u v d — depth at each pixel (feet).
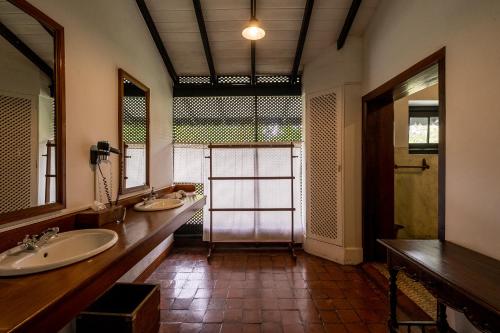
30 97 4.62
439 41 5.84
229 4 8.64
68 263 3.63
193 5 8.71
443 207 5.72
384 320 6.63
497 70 4.48
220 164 11.81
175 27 9.66
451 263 4.27
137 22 8.64
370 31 9.36
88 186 6.15
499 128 4.46
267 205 11.72
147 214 7.05
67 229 5.33
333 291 8.13
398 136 12.74
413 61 6.82
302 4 8.66
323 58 10.75
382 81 8.51
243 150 11.82
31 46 4.67
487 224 4.68
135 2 8.50
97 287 3.65
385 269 9.32
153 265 9.70
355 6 8.45
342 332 6.17
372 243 9.97
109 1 7.00
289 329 6.28
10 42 4.30
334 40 10.30
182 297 7.79
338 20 9.37
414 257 4.55
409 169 12.82
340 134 10.20
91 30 6.23
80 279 3.27
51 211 4.93
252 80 12.08
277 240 11.63
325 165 10.77
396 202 12.92
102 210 5.86
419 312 6.94
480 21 4.78
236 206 11.73
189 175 12.15
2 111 4.15
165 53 10.62
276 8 8.81
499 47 4.44
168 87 11.65
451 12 5.47
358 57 10.06
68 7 5.47
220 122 12.39
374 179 9.96
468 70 5.05
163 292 8.11
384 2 8.32
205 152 12.03
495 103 4.52
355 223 10.19
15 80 4.36
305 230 11.64
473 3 4.92
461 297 3.65
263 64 11.63
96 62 6.43
